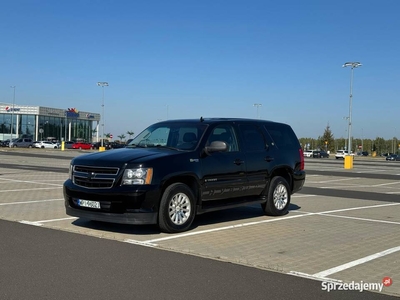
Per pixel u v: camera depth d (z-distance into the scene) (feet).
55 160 117.60
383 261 21.34
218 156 28.96
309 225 30.19
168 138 29.86
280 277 18.58
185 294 16.37
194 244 23.89
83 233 26.25
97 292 16.38
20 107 277.23
